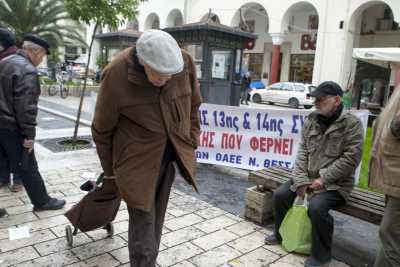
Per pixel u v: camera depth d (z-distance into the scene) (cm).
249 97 2239
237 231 376
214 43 664
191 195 474
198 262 314
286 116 530
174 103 245
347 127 324
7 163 437
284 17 2212
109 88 229
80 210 295
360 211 315
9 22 1897
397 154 230
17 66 349
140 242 247
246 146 567
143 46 208
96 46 3088
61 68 2258
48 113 1133
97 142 251
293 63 2658
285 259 327
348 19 1975
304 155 351
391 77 1745
